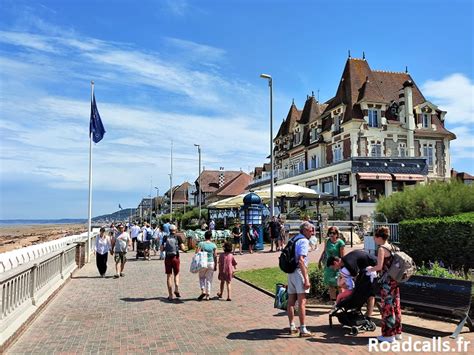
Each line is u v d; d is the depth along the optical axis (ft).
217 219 165.58
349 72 149.69
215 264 39.55
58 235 217.36
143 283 49.65
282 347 24.07
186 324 29.86
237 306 36.06
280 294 31.09
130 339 26.14
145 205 484.74
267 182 185.16
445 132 149.48
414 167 127.75
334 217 119.96
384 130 141.59
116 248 55.62
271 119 92.99
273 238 85.05
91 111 83.56
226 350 23.70
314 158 166.30
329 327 28.25
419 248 44.55
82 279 53.26
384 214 62.44
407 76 163.02
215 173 307.58
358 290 26.30
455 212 53.01
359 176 120.67
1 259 27.99
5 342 23.98
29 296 32.12
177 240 40.60
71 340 26.09
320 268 38.24
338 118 150.10
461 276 34.99
